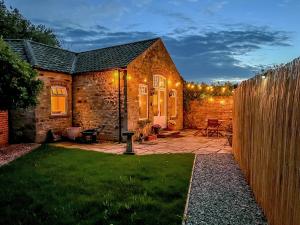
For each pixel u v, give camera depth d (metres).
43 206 5.05
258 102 5.66
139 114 15.07
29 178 6.96
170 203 5.18
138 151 11.27
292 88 3.32
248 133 6.79
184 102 20.27
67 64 15.95
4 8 26.78
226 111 18.89
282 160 3.69
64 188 6.09
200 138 15.38
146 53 15.52
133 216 4.53
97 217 4.53
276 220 3.92
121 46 16.91
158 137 15.79
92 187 6.15
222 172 7.73
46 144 13.05
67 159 9.40
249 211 4.87
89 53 17.55
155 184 6.34
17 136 13.53
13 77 9.73
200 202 5.30
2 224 4.38
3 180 6.77
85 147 12.40
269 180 4.39
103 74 14.54
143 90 15.48
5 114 12.92
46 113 13.94
